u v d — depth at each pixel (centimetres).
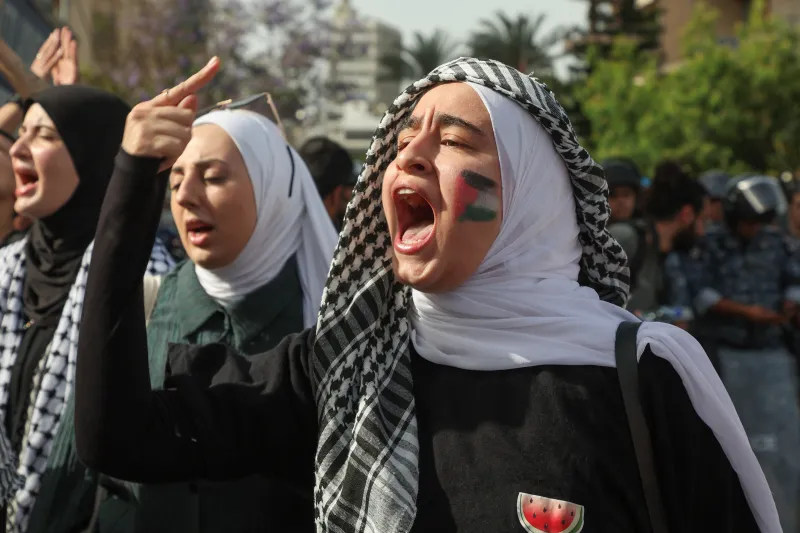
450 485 202
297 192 323
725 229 674
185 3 1731
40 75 429
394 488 205
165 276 323
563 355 205
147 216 207
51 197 353
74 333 327
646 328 207
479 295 213
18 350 350
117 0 1903
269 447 229
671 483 200
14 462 313
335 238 338
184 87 212
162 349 304
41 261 357
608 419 201
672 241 605
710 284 632
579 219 227
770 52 2730
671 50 4306
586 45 3691
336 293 228
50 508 313
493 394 207
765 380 624
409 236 213
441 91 213
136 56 1759
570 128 212
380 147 224
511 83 212
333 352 225
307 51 1827
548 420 200
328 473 215
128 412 204
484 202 207
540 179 216
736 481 208
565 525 193
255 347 307
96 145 362
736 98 2692
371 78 5131
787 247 661
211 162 303
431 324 218
